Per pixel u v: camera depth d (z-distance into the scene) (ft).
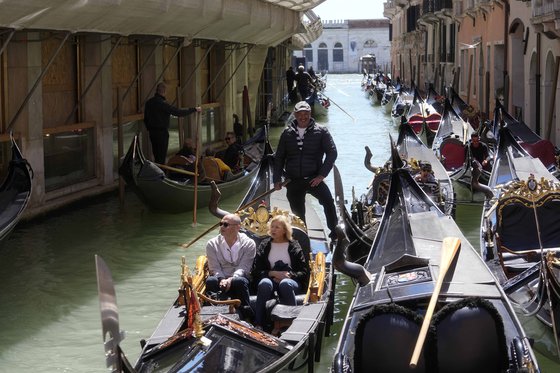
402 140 50.29
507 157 42.27
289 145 30.32
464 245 23.59
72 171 45.50
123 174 40.75
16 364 23.95
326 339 25.39
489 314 17.90
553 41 59.11
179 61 62.90
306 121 30.12
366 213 34.42
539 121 64.69
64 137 44.50
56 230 39.50
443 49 121.39
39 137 41.19
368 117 108.37
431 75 134.72
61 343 25.62
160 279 31.99
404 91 124.88
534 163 41.91
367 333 17.92
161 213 43.52
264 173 34.99
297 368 20.27
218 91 71.82
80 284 31.40
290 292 22.75
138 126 54.19
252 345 19.71
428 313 17.87
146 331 26.40
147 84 55.06
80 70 46.75
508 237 29.19
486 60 89.20
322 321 22.39
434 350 17.57
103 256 35.17
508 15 76.64
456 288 20.65
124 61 52.49
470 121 71.36
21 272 32.78
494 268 27.84
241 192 49.21
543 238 29.04
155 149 47.21
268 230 25.91
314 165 30.30
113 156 49.21
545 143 49.49
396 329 17.80
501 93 83.87
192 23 50.31
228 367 18.80
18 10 32.12
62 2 34.14
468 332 17.74
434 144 61.16
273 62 101.40
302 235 25.77
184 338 19.49
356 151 70.54
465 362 17.72
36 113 40.83
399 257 23.49
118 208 44.86
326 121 102.17
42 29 36.99
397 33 193.16
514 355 17.98
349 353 19.04
